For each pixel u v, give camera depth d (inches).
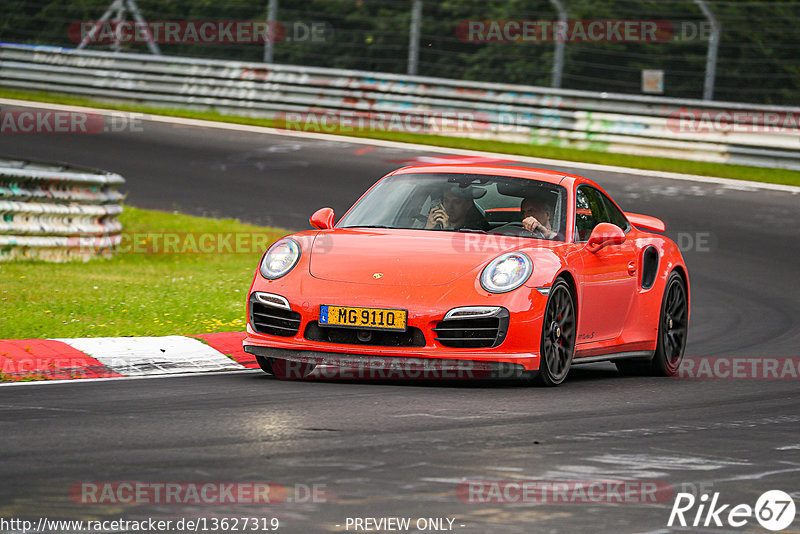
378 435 729.0
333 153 2992.1
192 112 3548.2
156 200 2423.7
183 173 2714.1
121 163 2802.7
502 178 1103.0
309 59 4439.0
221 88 3540.8
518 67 4163.4
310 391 912.9
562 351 1000.2
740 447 735.1
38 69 3735.2
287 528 518.0
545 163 2898.6
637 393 976.3
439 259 971.3
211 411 807.7
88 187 1868.8
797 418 858.1
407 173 1135.0
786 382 1077.8
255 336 979.9
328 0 4456.2
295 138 3198.8
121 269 1736.0
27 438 701.3
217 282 1608.0
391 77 3356.3
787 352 1290.6
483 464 654.5
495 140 3228.3
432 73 4261.8
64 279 1557.6
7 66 3777.1
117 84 3639.3
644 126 3063.5
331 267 975.6
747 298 1721.2
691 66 3949.3
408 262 968.9
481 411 834.2
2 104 3503.9
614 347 1085.1
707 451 717.9
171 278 1638.8
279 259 999.0
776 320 1546.5
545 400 902.4
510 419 805.9
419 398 886.4
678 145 3021.7
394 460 657.0
